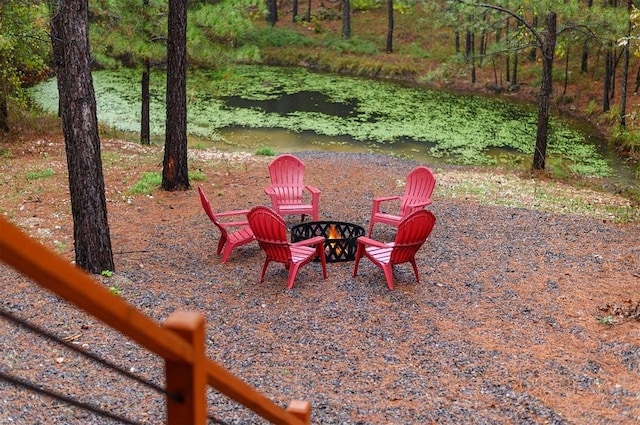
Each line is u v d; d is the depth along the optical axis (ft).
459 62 53.52
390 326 21.09
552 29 46.75
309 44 116.47
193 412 4.25
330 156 52.39
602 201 40.22
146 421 14.82
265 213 23.39
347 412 16.05
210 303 22.54
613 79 80.69
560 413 16.17
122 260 26.25
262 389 17.02
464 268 26.61
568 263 27.30
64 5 22.26
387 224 32.68
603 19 44.86
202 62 41.68
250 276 25.43
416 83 98.78
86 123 23.11
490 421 15.81
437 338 20.33
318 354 19.20
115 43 45.34
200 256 27.63
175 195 37.11
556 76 88.22
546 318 21.83
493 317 21.95
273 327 20.86
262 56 113.29
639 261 27.53
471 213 34.99
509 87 90.79
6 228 2.64
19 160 44.55
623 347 19.54
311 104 82.12
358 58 109.40
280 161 33.53
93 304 3.19
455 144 64.49
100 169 23.79
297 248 25.63
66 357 17.60
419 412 16.16
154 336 3.67
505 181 45.62
